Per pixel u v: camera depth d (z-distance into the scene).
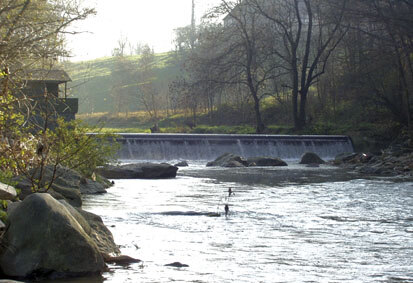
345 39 54.88
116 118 85.06
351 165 35.44
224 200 17.11
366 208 15.52
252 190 20.44
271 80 73.00
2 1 15.91
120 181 23.80
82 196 17.25
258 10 55.75
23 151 12.88
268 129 55.09
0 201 8.76
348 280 7.80
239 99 73.25
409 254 9.59
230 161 34.81
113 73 108.75
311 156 38.28
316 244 10.35
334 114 56.91
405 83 47.53
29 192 12.05
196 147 40.81
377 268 8.55
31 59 15.66
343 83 52.56
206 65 55.88
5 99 12.33
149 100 87.06
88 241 7.93
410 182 23.91
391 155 38.03
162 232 11.22
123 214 13.47
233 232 11.45
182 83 59.09
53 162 15.14
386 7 47.00
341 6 48.59
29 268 7.55
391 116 51.53
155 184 22.52
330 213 14.48
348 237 11.10
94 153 18.70
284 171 31.02
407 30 44.09
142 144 39.12
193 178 26.05
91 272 7.81
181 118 75.88
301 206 15.85
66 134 15.12
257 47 55.56
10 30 15.21
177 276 7.85
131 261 8.62
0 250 7.76
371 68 49.81
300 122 54.56
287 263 8.79
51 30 17.09
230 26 56.81
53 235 7.70
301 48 69.38
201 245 10.05
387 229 12.09
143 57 103.31
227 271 8.20
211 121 70.12
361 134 47.62
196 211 14.22
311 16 54.44
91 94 104.56
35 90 16.86
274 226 12.30
